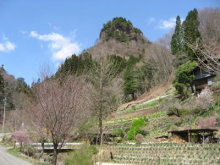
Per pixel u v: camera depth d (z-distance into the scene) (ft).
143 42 382.83
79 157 27.17
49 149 62.49
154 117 89.45
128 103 157.69
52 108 29.25
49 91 30.32
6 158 53.57
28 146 62.69
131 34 402.11
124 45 339.36
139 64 180.04
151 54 185.68
